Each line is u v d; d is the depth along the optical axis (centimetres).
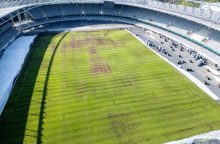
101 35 7988
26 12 8481
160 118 3719
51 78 4950
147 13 9462
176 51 6556
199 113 3841
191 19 7256
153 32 8381
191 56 6206
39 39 7481
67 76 5053
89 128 3509
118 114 3819
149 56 6172
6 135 3331
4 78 4838
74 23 9319
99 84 4734
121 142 3250
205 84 4744
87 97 4281
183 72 5262
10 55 5997
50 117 3728
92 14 9962
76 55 6206
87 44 7075
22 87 4569
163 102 4138
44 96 4291
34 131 3422
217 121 3650
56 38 7600
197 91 4491
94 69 5394
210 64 5719
